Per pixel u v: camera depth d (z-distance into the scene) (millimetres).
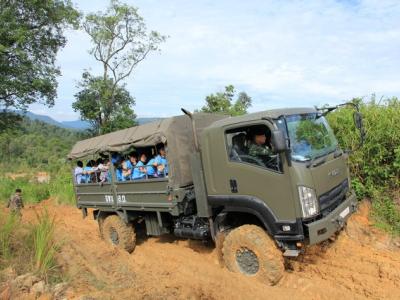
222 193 6602
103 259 7719
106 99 29297
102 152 8953
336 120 9141
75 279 6293
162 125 7441
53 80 27812
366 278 5879
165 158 7477
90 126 30672
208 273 6633
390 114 8555
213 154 6664
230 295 5621
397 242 7113
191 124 7715
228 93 22375
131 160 8352
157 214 7801
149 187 7828
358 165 8578
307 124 6301
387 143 8312
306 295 5617
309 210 5625
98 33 28391
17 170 43750
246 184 6234
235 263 6367
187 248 8445
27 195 20797
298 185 5633
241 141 6312
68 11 27828
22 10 26438
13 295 5594
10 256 6816
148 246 9023
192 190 7391
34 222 8508
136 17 28797
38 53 27859
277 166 5836
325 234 5684
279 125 5855
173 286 6051
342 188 6418
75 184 10383
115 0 28391
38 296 5641
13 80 25516
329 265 6488
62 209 16719
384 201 8062
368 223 7801
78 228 11984
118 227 8820
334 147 6652
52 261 6746
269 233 6059
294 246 5863
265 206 6004
